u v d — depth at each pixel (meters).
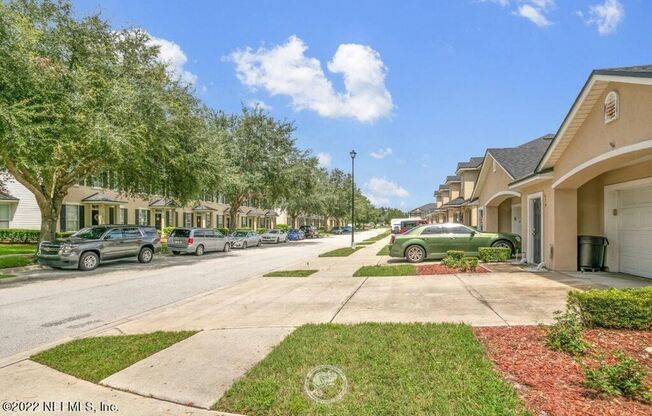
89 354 5.37
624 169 11.09
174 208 37.78
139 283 12.68
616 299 5.82
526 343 5.26
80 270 15.88
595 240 11.77
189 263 19.03
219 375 4.61
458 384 4.01
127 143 14.95
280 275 13.23
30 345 6.23
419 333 5.75
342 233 75.81
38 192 17.62
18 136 12.17
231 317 7.48
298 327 6.43
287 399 3.87
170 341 5.91
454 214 38.25
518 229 18.97
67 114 14.10
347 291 9.80
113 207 32.78
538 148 18.80
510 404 3.58
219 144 25.22
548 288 9.22
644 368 4.27
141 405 3.94
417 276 11.80
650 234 10.31
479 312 7.10
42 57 14.15
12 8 14.45
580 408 3.54
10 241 26.88
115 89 15.50
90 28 16.61
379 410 3.58
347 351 5.08
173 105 18.17
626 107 8.23
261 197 33.78
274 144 33.53
